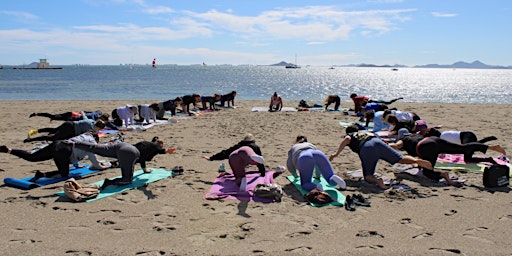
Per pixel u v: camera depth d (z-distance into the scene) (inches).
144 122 589.9
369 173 279.7
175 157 365.4
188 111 704.4
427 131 341.4
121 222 209.6
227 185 275.6
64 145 281.0
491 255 172.2
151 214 221.5
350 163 344.2
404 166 324.5
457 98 1441.9
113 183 269.6
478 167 319.0
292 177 297.7
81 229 199.9
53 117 467.2
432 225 207.0
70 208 229.1
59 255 170.7
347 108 856.9
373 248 178.7
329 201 240.4
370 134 287.1
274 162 349.7
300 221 212.5
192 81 2623.0
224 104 914.7
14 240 185.8
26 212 223.0
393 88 2188.7
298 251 175.3
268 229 201.3
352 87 2241.6
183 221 211.6
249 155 266.4
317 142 444.5
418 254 172.9
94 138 317.7
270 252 174.2
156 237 190.7
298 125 578.6
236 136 485.1
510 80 3976.4
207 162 347.3
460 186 273.3
